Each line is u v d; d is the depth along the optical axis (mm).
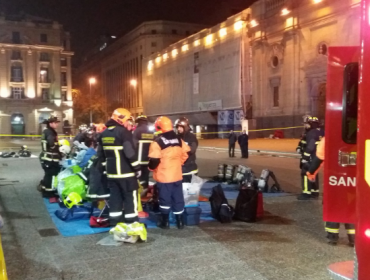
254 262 4660
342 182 4352
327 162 4383
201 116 48125
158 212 7137
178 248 5184
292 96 35688
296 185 10641
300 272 4348
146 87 62719
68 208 6895
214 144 33375
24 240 5574
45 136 8461
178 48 52250
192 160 7398
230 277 4223
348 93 4121
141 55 78938
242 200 6559
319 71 32844
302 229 6062
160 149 5945
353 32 29672
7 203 8203
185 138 7309
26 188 10219
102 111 71500
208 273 4336
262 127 39281
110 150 5691
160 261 4715
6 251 5098
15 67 62719
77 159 7801
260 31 38750
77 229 6098
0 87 61906
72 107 68438
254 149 24484
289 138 35812
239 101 40125
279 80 37188
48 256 4906
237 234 5805
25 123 63562
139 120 7879
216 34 43938
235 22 40781
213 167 15750
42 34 64062
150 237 5684
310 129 8242
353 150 4266
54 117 8570
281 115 36875
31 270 4449
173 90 53938
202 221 6566
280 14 36125
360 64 2557
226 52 42219
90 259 4789
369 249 2488
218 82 43781
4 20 61500
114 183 5922
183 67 51062
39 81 64250
